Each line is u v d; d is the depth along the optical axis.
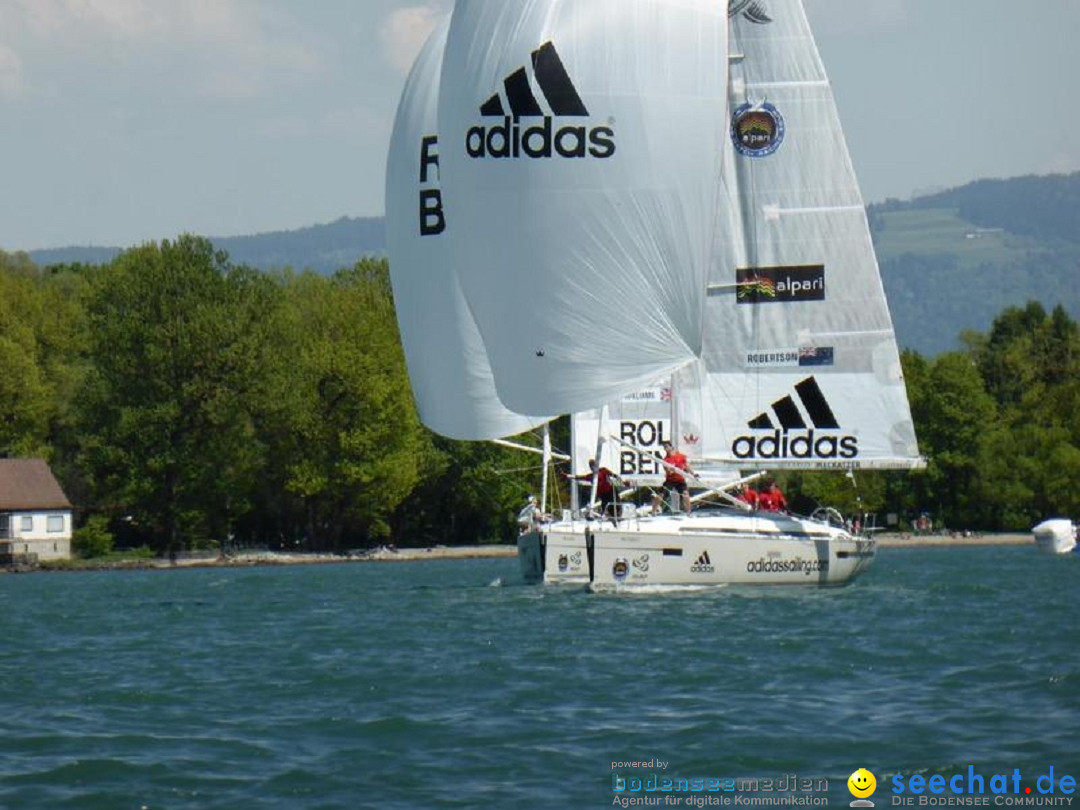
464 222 109.44
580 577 119.06
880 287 110.56
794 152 110.38
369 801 50.44
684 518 109.19
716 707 64.50
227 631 101.88
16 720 65.50
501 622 97.88
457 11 110.00
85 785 53.19
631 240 106.19
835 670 74.12
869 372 110.81
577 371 107.69
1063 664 75.00
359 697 69.31
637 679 72.00
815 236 110.44
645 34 105.69
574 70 105.69
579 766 54.50
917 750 55.88
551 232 106.56
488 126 107.50
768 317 110.94
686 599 105.06
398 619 104.81
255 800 50.94
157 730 62.50
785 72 110.19
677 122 106.00
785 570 109.75
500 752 56.69
